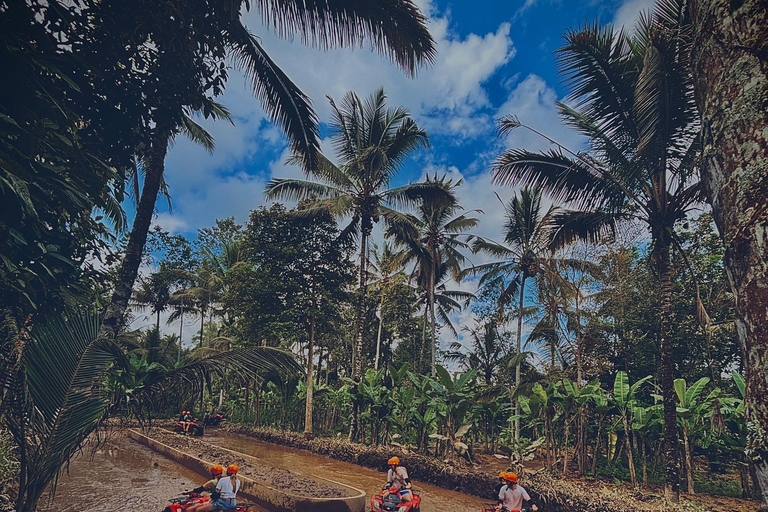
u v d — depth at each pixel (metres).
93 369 4.64
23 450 4.53
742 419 10.07
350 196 18.06
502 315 21.22
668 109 8.23
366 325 29.83
